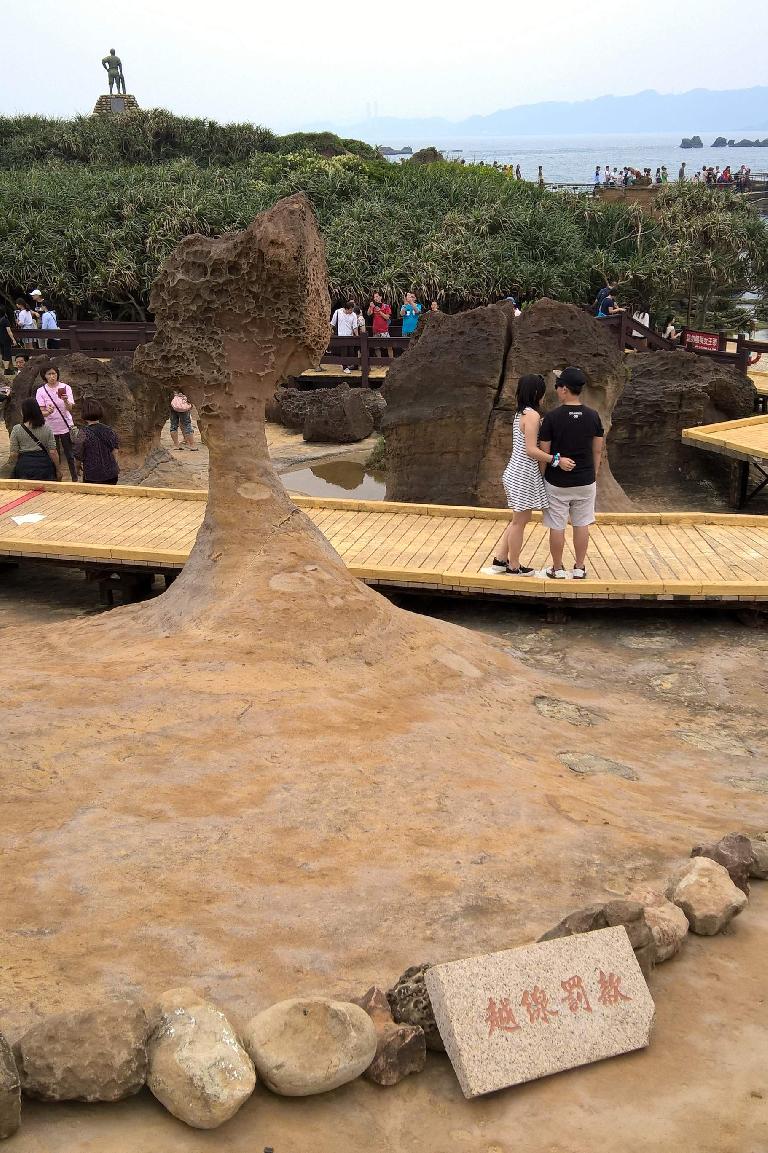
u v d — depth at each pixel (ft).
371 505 34.24
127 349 70.33
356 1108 8.82
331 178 100.32
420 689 19.65
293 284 21.43
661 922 11.20
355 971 10.34
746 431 44.01
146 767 14.66
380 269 86.33
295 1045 8.82
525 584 27.07
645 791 16.87
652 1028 10.04
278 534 22.36
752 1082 9.32
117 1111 8.45
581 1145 8.52
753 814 16.20
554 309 37.24
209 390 22.12
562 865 12.94
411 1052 9.20
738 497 44.01
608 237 102.17
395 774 15.23
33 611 30.45
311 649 19.90
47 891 11.35
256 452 22.70
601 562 29.09
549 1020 9.49
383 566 28.35
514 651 25.57
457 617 28.35
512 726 19.17
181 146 121.08
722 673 24.17
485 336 37.78
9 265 86.89
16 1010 9.18
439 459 38.37
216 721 16.35
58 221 90.22
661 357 47.34
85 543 30.68
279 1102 8.76
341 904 11.55
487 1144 8.50
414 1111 8.84
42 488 37.37
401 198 98.89
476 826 13.89
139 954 10.30
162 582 33.32
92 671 18.44
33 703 16.71
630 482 47.19
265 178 104.53
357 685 18.99
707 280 96.58
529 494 26.71
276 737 15.99
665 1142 8.57
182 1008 8.97
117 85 134.92
